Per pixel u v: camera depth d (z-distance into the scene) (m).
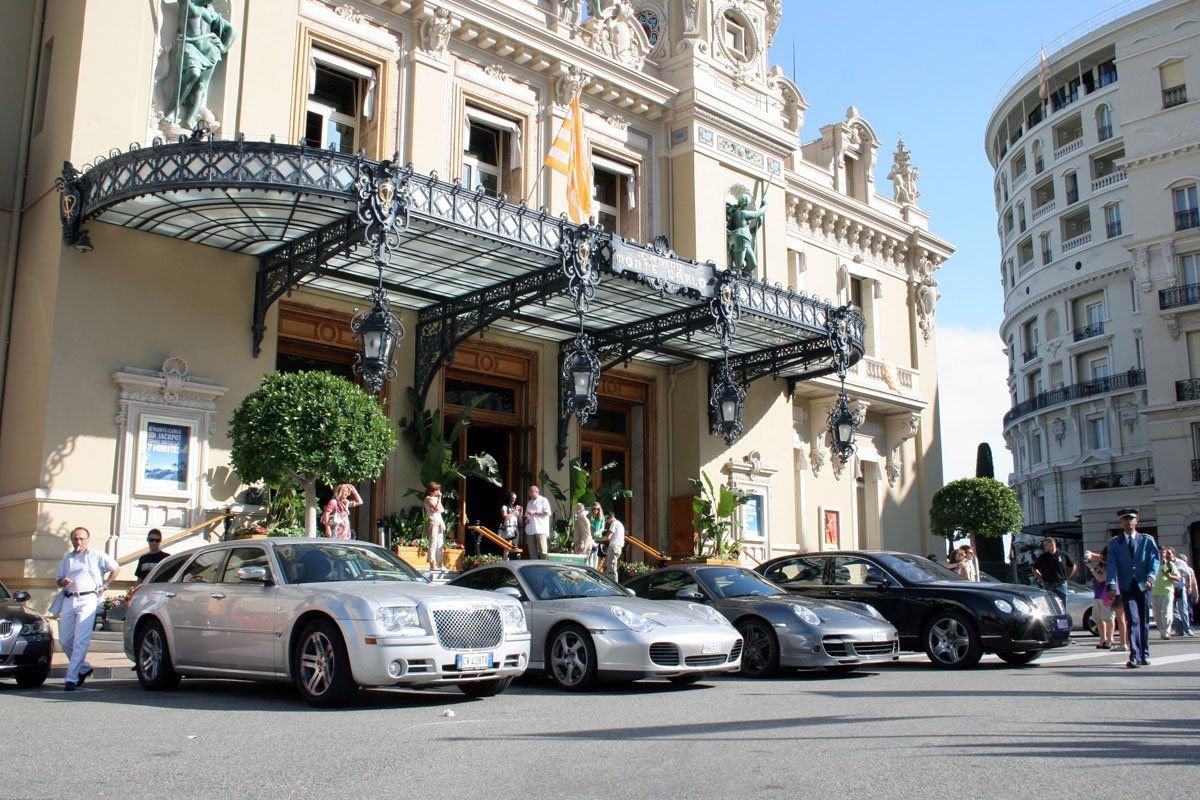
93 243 14.19
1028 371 54.31
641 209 21.98
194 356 14.88
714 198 22.56
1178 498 35.25
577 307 15.69
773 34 25.47
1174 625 19.42
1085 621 19.58
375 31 17.88
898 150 31.77
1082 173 50.53
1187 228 36.19
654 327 19.05
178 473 14.47
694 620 10.16
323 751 6.16
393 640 8.02
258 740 6.58
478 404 19.45
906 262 30.92
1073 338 50.34
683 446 21.89
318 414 12.93
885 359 29.56
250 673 8.88
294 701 8.81
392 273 16.34
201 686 10.27
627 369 21.58
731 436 17.83
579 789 5.05
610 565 18.47
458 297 17.39
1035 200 54.38
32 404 13.90
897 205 30.95
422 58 18.27
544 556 17.12
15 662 9.91
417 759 5.88
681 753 6.04
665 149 22.66
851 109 29.66
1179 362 35.94
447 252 15.39
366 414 13.30
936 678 10.91
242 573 8.98
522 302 16.53
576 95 20.61
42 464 13.36
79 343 13.89
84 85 14.31
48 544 13.27
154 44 15.10
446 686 10.07
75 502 13.56
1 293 15.02
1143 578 11.89
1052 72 51.94
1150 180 37.44
